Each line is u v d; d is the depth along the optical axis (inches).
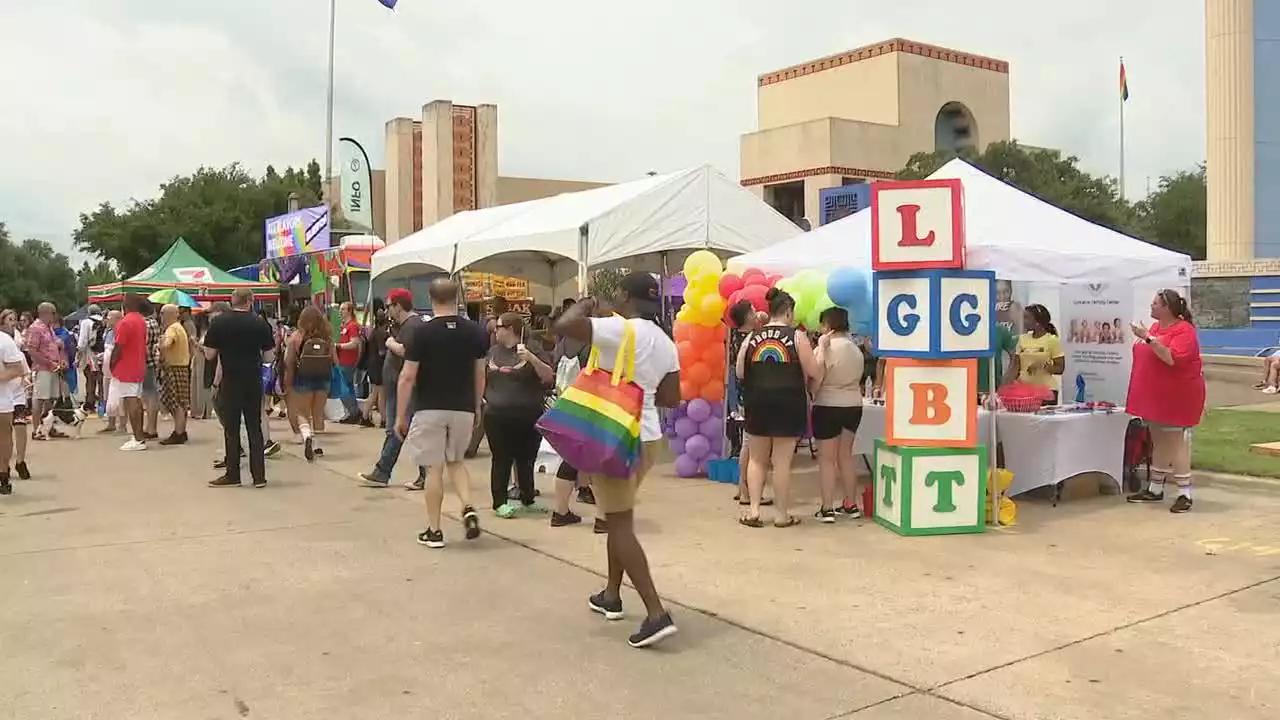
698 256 395.5
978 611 215.6
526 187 1628.9
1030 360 365.7
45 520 318.3
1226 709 161.9
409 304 437.1
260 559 267.1
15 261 3326.8
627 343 197.0
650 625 193.3
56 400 539.2
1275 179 1037.8
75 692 173.8
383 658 190.2
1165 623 206.2
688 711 163.8
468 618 214.8
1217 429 518.0
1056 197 1549.0
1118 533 291.3
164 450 488.4
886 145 1697.8
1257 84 1035.9
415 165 1551.4
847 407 303.7
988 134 1839.3
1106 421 343.3
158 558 268.5
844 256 368.2
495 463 323.3
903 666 183.3
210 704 168.6
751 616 213.9
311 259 868.6
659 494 360.8
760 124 2004.2
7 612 220.4
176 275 906.7
